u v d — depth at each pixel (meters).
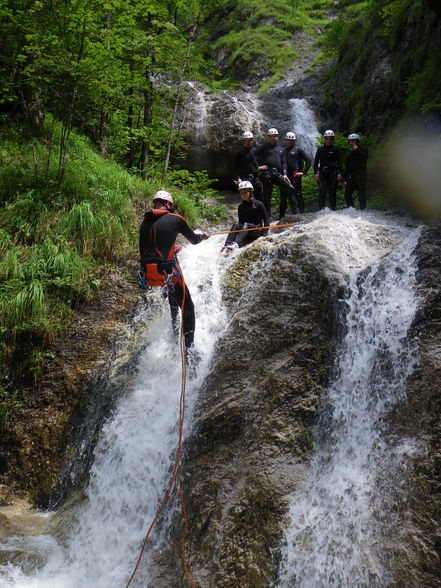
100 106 10.76
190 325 5.62
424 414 4.05
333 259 5.72
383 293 5.11
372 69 13.60
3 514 5.14
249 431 4.78
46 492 5.57
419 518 3.65
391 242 6.28
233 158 14.99
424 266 5.11
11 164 8.69
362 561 3.72
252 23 27.42
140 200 9.09
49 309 6.84
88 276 7.40
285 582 3.92
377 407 4.42
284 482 4.34
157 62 12.03
